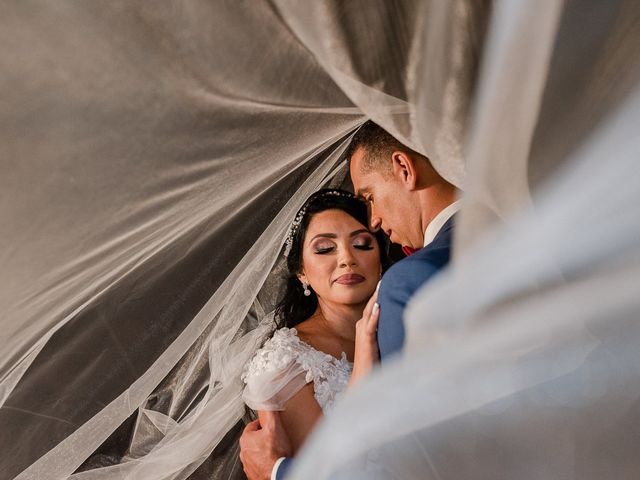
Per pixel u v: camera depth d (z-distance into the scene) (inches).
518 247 45.3
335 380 99.1
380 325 69.9
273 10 64.7
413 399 46.6
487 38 54.0
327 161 103.1
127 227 76.5
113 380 93.8
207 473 110.4
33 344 84.4
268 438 96.8
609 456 45.4
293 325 109.3
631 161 44.0
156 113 70.1
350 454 47.0
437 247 70.0
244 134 74.9
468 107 57.9
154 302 93.7
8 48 65.6
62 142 69.6
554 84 50.8
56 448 91.8
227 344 105.8
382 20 62.9
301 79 70.9
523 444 45.9
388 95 66.2
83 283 81.1
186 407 107.3
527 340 44.5
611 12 50.8
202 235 91.8
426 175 79.0
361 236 106.8
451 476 46.2
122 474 102.0
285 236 107.2
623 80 49.9
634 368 43.9
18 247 73.2
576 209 44.7
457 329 46.6
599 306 43.4
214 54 67.6
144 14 65.3
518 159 48.9
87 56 66.7
